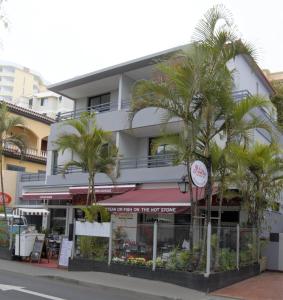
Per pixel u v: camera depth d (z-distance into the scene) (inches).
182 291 536.1
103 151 871.1
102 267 673.0
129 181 957.2
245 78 979.3
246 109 588.1
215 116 587.5
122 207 804.6
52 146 1181.1
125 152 1023.0
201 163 557.9
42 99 3233.3
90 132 863.7
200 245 575.8
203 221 711.7
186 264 581.9
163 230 617.3
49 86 1187.3
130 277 624.1
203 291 545.0
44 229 1008.2
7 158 1589.6
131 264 636.1
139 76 1066.1
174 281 576.1
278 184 734.5
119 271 649.0
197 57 564.1
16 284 547.2
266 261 772.6
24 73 5123.0
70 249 729.6
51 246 883.4
